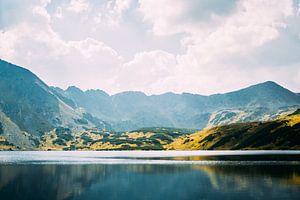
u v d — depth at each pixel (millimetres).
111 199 73938
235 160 179375
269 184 90188
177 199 72875
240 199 71312
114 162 186375
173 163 169375
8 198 74750
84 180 104250
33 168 143875
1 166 155625
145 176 114000
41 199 73875
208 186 89312
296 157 198750
